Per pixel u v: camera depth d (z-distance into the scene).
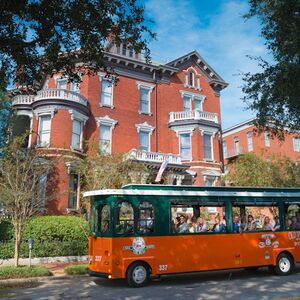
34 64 10.18
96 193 12.59
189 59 35.50
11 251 17.33
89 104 28.98
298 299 8.80
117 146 29.66
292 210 15.08
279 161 27.61
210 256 12.95
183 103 34.09
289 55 9.39
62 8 9.34
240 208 14.04
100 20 9.69
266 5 9.89
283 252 14.42
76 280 13.52
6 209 16.77
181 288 11.57
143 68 32.41
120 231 11.97
